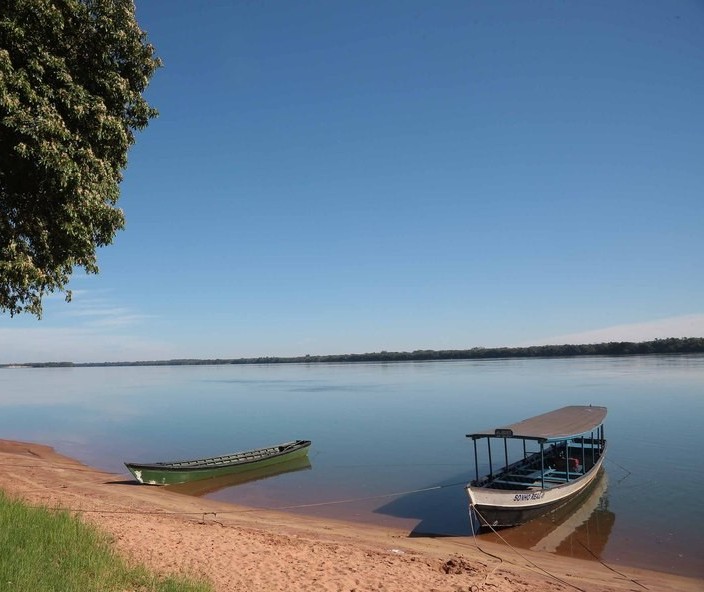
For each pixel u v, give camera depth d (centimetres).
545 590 1218
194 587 917
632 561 1566
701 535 1789
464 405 5912
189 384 13375
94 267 1612
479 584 1189
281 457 3044
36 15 1297
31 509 1175
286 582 1086
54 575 815
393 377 12950
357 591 1075
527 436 1942
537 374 11106
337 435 4084
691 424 4122
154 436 4388
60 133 1277
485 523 1764
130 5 1517
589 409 2759
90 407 7219
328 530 1819
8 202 1404
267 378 15788
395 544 1648
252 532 1605
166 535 1384
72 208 1365
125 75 1551
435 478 2723
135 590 868
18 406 7544
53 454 3559
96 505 1947
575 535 1794
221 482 2681
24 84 1241
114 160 1565
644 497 2219
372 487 2555
